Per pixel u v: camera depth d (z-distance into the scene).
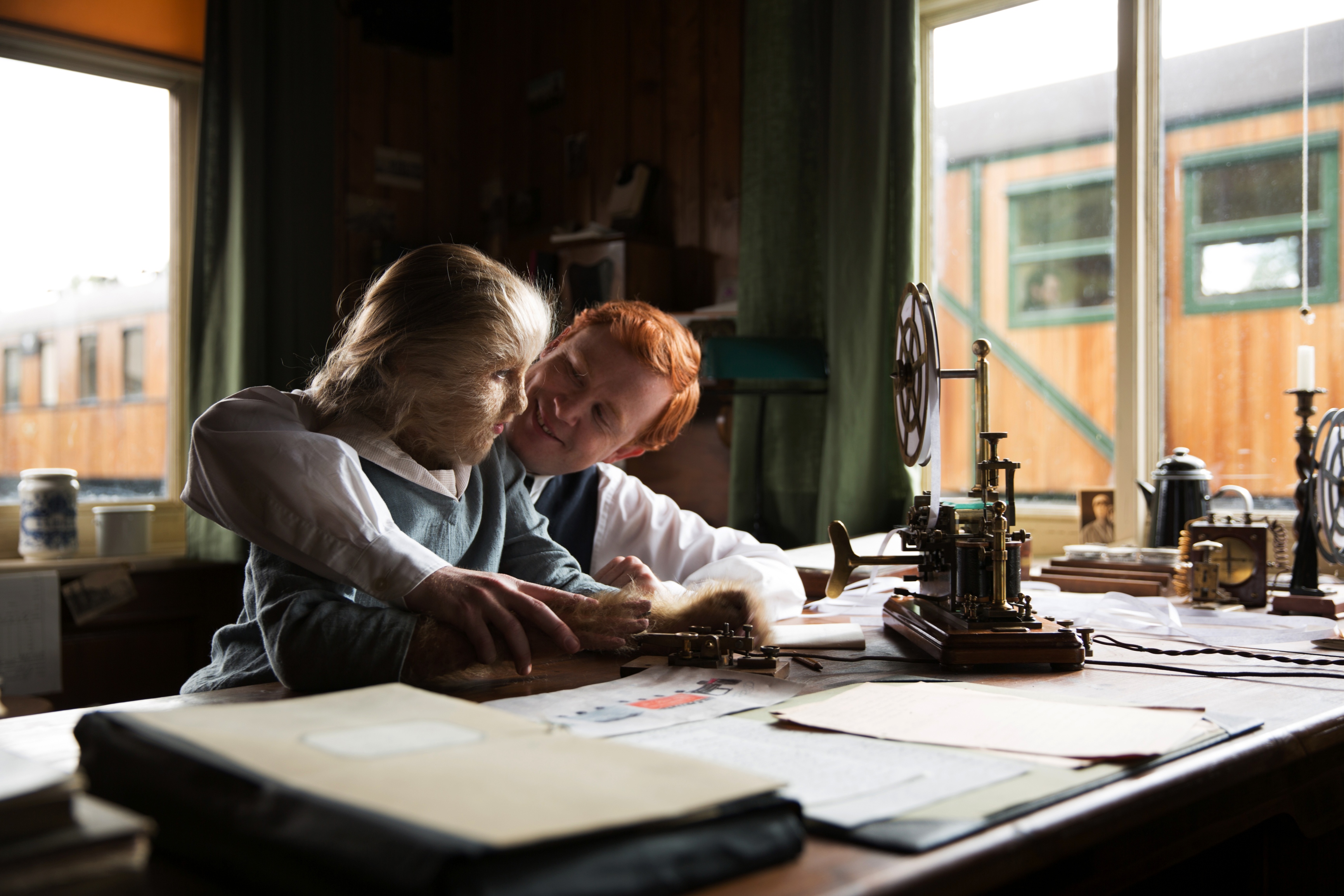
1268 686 0.98
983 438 1.18
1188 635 1.31
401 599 0.99
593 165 3.85
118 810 0.43
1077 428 2.82
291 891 0.43
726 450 3.17
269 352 3.30
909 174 2.77
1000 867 0.52
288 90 3.32
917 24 2.76
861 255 2.78
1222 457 2.52
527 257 3.85
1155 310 2.61
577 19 3.90
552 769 0.51
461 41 4.32
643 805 0.46
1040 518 2.78
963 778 0.63
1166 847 0.71
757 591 1.35
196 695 0.95
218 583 3.29
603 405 1.48
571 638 0.99
